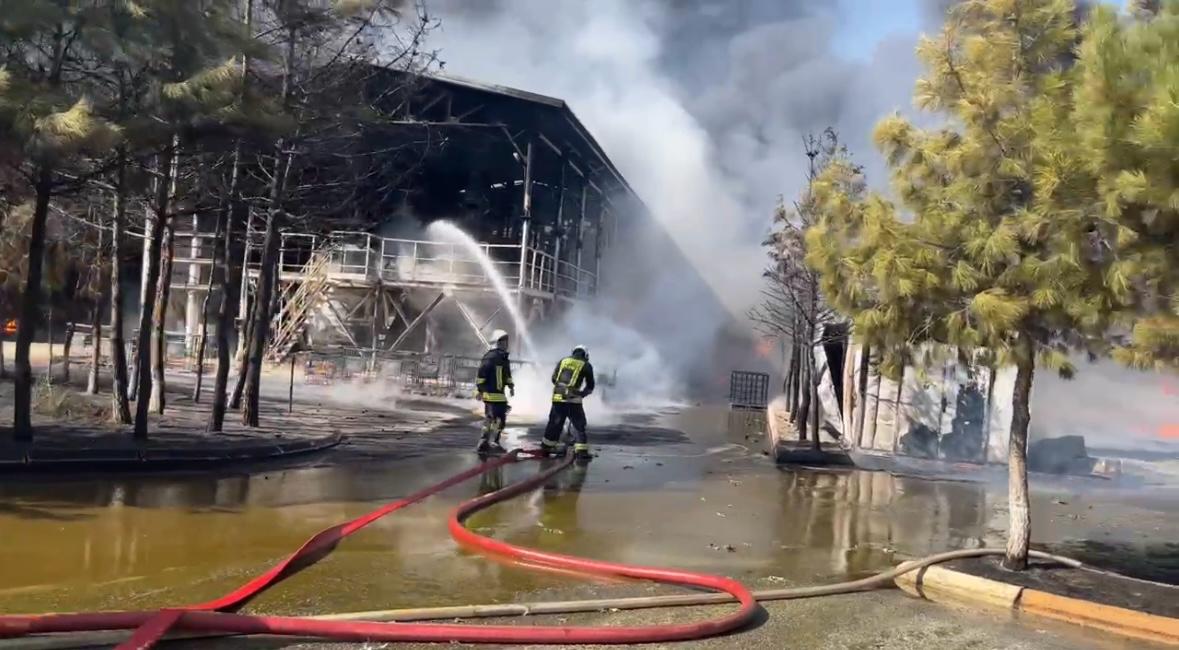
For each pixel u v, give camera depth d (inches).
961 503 346.3
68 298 640.4
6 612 169.0
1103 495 384.8
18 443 320.5
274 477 334.3
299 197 454.6
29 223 538.6
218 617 159.6
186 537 234.7
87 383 587.8
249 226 546.0
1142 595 205.6
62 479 300.7
